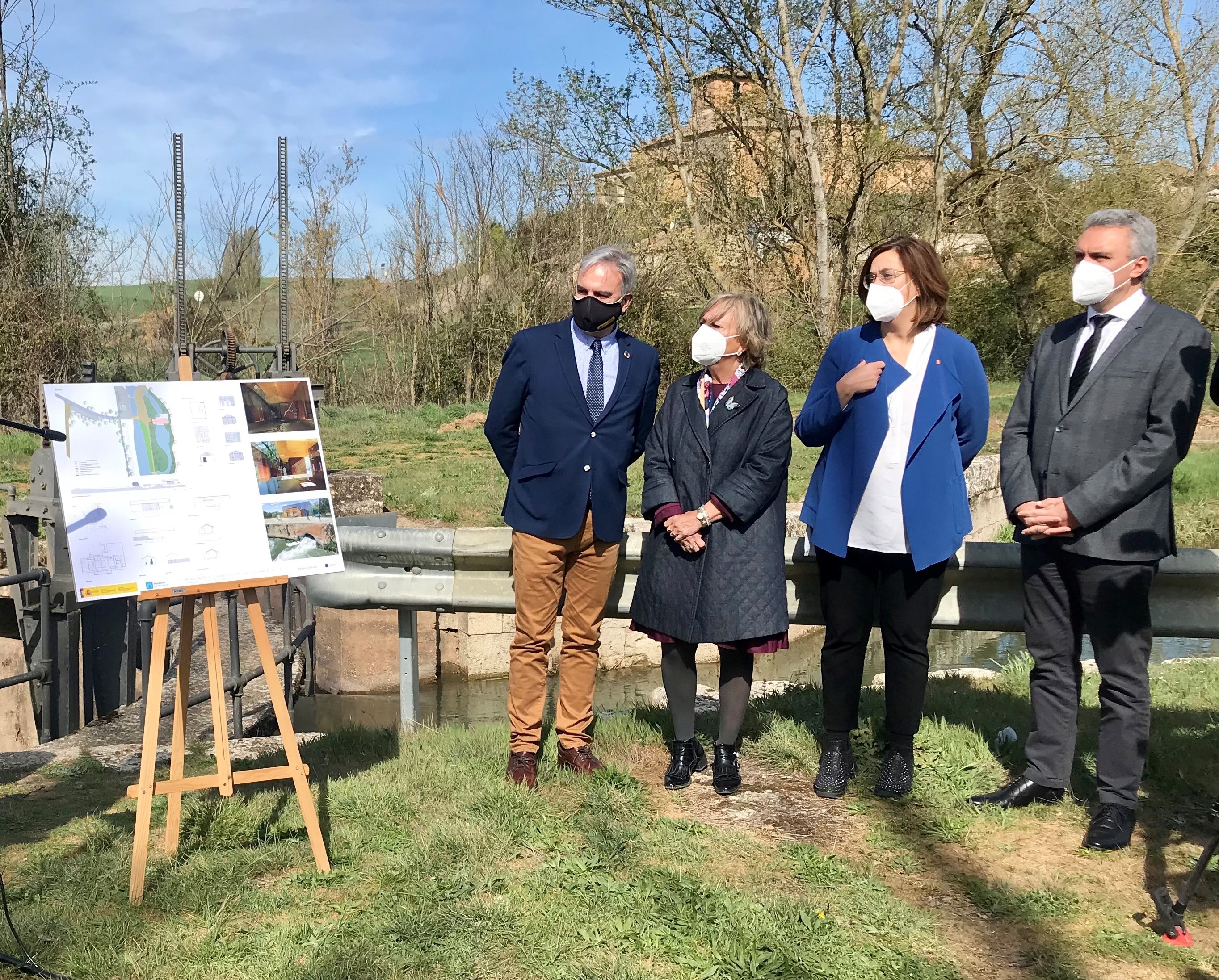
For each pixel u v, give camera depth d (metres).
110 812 3.80
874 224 24.56
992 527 15.53
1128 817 3.47
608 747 4.35
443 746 4.35
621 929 2.88
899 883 3.24
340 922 2.93
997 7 21.94
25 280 20.52
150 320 24.73
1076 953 2.84
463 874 3.19
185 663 3.27
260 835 3.52
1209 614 4.07
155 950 2.78
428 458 15.34
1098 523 3.43
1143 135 22.33
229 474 3.21
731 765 3.95
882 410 3.68
